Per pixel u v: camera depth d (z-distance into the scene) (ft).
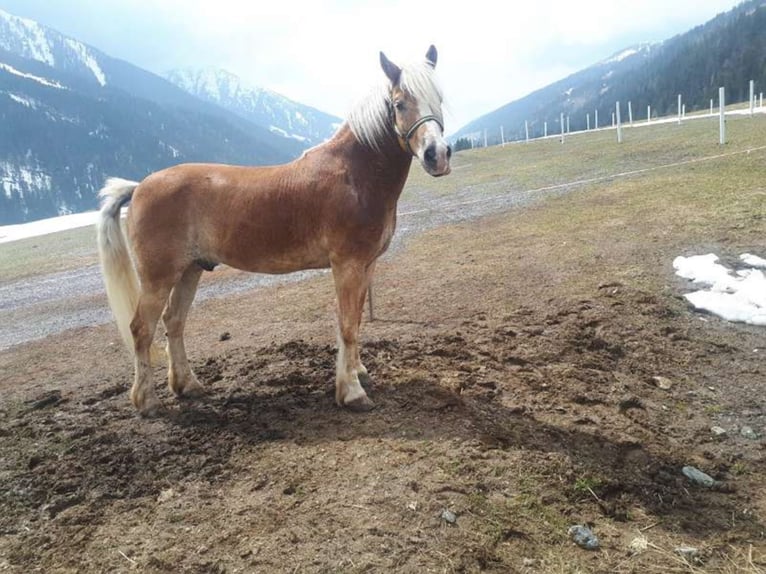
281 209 12.15
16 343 24.21
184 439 11.91
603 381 14.01
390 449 10.70
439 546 8.07
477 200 48.21
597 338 16.26
